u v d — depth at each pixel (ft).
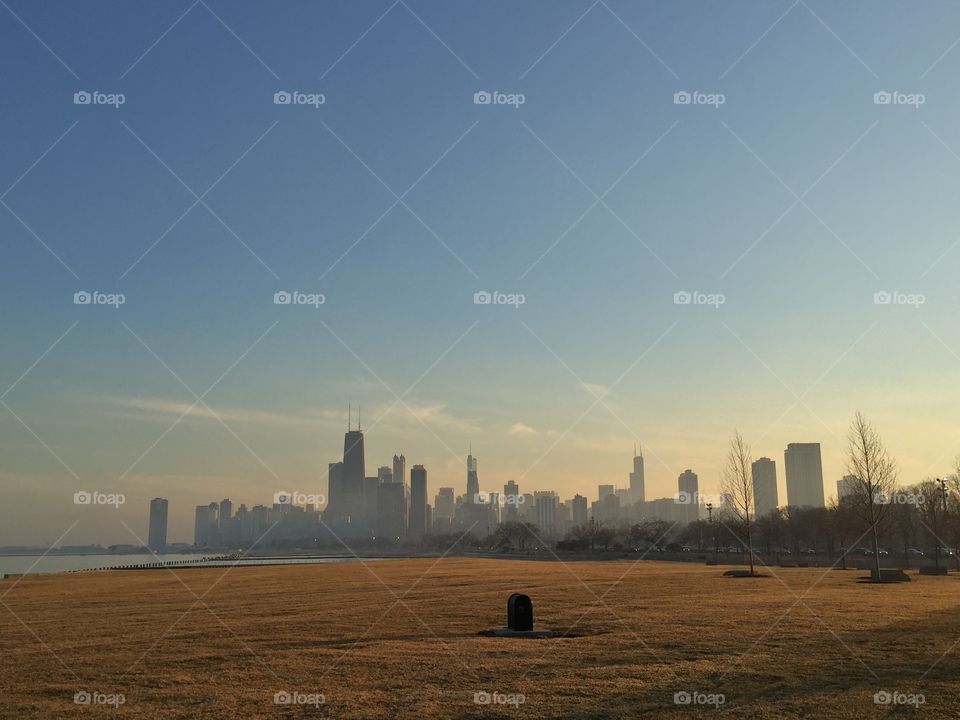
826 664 64.03
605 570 242.17
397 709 51.42
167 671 66.18
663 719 47.73
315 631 90.22
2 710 53.01
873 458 181.78
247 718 49.88
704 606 111.55
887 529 261.65
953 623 88.43
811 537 387.55
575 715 49.16
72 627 99.55
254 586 180.34
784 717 47.80
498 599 129.90
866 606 109.60
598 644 76.74
